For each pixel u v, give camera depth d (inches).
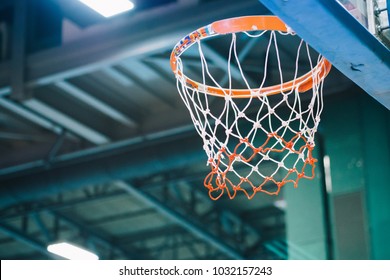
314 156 399.2
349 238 372.5
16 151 483.5
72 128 434.6
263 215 556.1
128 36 345.4
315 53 352.8
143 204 561.0
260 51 372.2
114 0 229.3
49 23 378.6
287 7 154.9
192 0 331.3
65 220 591.8
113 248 626.8
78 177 476.4
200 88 212.4
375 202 371.2
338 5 159.6
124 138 443.2
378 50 172.9
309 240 385.7
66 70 359.6
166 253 633.6
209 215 559.8
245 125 412.5
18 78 370.3
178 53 193.9
